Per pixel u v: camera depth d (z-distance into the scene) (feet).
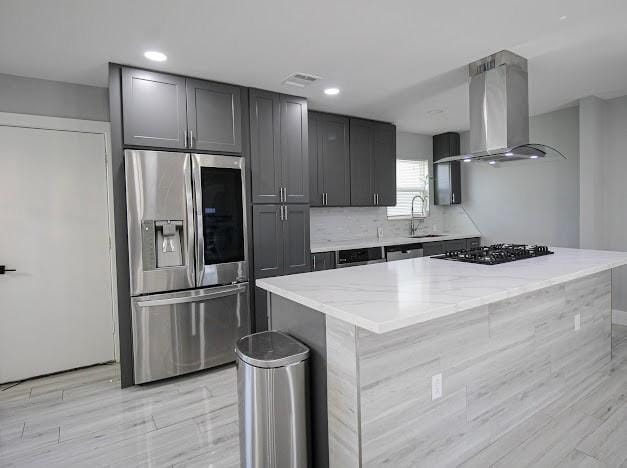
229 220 10.54
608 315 9.79
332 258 13.10
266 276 11.44
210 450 6.73
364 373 4.91
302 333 6.09
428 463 5.65
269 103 11.46
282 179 11.75
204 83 10.30
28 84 10.03
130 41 8.05
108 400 8.71
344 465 5.18
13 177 9.95
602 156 13.32
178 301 9.64
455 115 14.73
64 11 6.84
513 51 9.06
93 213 10.93
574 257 8.78
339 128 14.38
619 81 11.34
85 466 6.36
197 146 10.14
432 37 8.21
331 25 7.60
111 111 9.07
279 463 5.45
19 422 7.82
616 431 6.98
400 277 6.87
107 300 11.16
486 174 17.43
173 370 9.71
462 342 6.07
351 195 14.76
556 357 8.07
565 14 7.37
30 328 10.19
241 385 5.65
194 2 6.65
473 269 7.52
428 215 18.83
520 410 7.21
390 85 11.21
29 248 10.16
